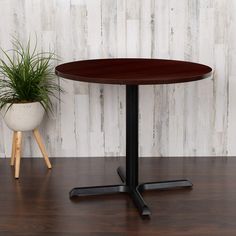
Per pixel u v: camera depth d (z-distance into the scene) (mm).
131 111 2988
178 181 3168
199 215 2783
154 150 3750
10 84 3322
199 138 3727
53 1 3502
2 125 3697
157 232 2594
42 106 3367
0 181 3297
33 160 3699
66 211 2842
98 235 2566
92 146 3740
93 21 3531
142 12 3516
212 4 3506
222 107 3676
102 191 3064
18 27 3543
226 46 3570
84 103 3670
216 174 3414
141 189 3119
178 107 3682
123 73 2785
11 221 2719
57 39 3557
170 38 3555
